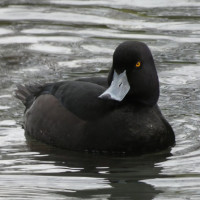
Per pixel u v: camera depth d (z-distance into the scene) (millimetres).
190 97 13258
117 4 18172
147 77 11039
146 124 11047
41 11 17719
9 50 15492
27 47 15656
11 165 10609
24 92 12938
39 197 9352
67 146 11305
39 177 10117
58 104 11672
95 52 15375
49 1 18469
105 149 11039
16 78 14062
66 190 9602
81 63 14812
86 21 17078
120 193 9492
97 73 14266
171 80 14039
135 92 11039
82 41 15961
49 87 12352
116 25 16828
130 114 11055
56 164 10672
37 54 15289
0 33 16359
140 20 17062
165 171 10320
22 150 11297
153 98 11203
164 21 16984
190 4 18016
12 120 12523
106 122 11016
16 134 12000
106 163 10711
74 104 11383
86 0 18516
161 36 16141
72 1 18453
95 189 9641
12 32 16438
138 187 9711
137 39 15961
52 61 14922
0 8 17906
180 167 10492
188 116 12484
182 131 11883
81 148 11180
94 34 16312
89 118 11141
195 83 13867
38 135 11789
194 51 15336
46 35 16297
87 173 10289
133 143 10977
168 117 12422
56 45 15758
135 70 10961
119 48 10992
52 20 17141
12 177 10102
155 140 11078
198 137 11641
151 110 11258
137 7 17922
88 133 11070
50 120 11609
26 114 12320
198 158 10812
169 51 15344
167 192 9516
